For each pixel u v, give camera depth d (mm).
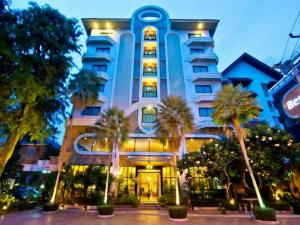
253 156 15680
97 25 32406
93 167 19734
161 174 23016
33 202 18484
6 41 11461
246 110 13492
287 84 16344
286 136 15625
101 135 17047
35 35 14172
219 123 15000
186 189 19672
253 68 30797
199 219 12414
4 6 12188
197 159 17641
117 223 11094
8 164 19016
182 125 15422
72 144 22750
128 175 22297
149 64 29266
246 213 14594
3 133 16250
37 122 16344
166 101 16453
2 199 15500
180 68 28656
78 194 19234
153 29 32375
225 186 17359
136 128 23547
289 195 16828
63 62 16266
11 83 11758
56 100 18359
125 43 30656
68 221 11695
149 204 19578
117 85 26750
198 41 30359
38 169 24844
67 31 17156
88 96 20359
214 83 27125
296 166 16406
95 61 28469
